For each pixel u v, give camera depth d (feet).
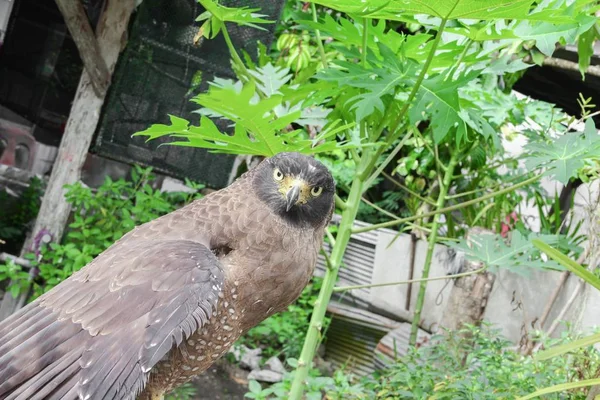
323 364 7.25
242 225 2.80
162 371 2.82
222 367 6.80
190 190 7.66
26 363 2.47
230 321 2.79
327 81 3.20
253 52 5.84
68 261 6.01
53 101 6.98
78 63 6.95
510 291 5.62
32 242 6.14
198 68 5.84
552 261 4.04
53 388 2.42
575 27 3.09
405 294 7.14
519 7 2.76
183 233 2.81
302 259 2.87
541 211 6.07
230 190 2.91
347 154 7.85
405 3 2.88
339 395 4.18
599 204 4.65
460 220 7.58
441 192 5.50
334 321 7.52
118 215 6.45
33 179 6.98
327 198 2.95
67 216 6.15
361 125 3.54
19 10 6.61
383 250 7.63
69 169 6.00
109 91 5.87
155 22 5.72
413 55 3.51
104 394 2.41
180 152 6.15
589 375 3.50
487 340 4.06
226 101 2.66
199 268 2.64
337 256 3.53
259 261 2.79
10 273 5.86
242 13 3.48
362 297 7.61
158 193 6.36
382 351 6.61
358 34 3.47
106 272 2.62
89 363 2.44
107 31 5.71
